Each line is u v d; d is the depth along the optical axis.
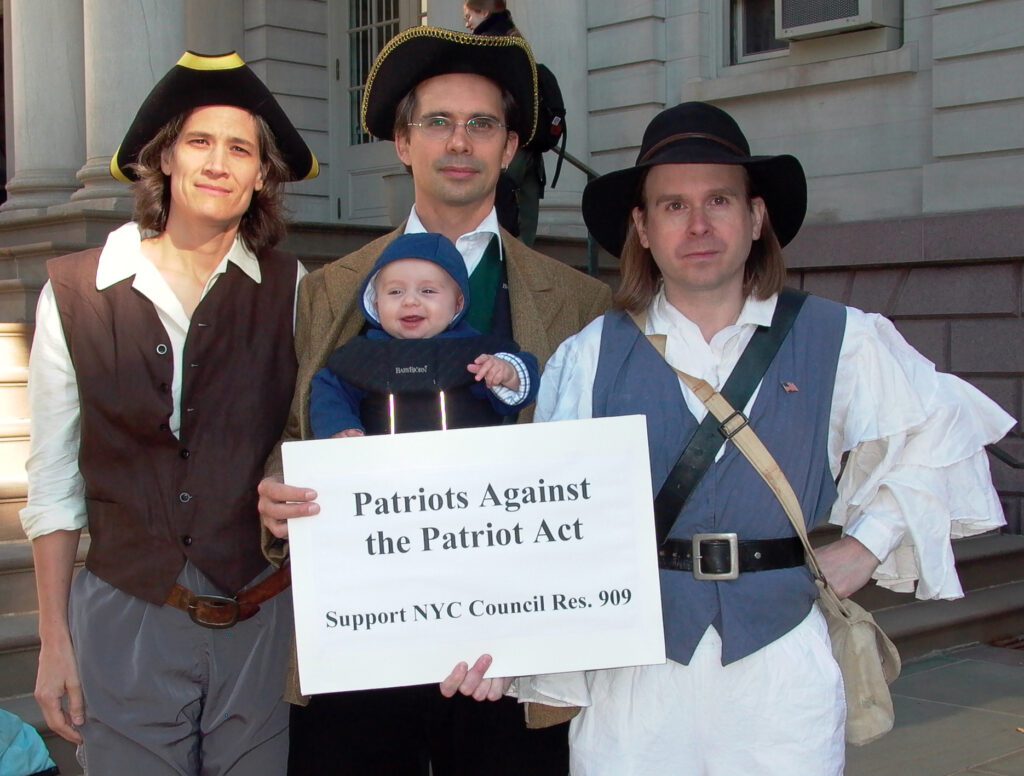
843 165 8.23
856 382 2.30
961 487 2.31
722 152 2.31
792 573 2.26
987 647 5.83
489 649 2.22
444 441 2.22
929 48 7.79
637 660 2.21
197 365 2.55
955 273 7.30
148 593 2.48
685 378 2.32
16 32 9.02
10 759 3.68
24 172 8.98
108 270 2.55
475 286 2.76
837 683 2.26
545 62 8.80
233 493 2.54
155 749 2.47
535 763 2.59
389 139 2.91
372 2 11.98
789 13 8.24
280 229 2.73
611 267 8.69
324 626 2.22
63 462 2.58
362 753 2.58
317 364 2.59
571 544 2.22
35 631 4.22
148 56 7.43
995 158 7.45
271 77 11.97
